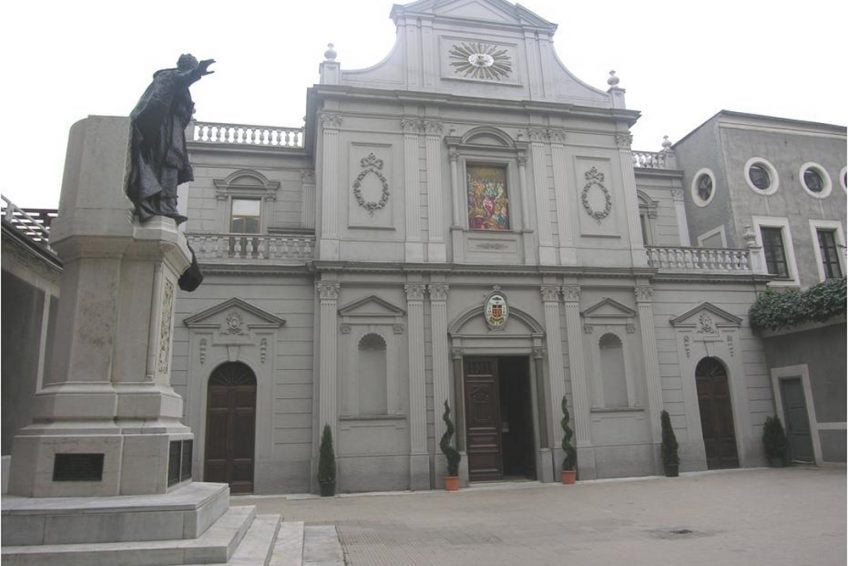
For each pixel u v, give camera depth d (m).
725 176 22.67
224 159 21.12
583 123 20.48
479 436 17.75
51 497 6.53
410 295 17.66
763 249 22.41
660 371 19.25
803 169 23.77
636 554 8.03
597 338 18.91
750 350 20.25
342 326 17.17
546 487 16.39
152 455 6.85
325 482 15.60
